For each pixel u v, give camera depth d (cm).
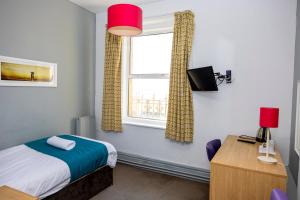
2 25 238
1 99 243
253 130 260
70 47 330
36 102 283
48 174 182
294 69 234
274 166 163
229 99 271
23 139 269
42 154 219
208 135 287
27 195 116
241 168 160
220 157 183
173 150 313
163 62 334
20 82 260
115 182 281
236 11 263
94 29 375
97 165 242
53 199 190
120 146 359
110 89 350
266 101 252
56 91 311
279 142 246
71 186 210
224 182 167
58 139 250
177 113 292
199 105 290
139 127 340
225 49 271
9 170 180
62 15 313
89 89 372
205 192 259
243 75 262
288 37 239
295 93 221
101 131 377
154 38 340
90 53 369
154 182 284
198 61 288
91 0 321
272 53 247
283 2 240
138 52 355
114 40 344
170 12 307
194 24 289
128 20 183
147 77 345
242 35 261
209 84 259
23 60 261
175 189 265
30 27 269
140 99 357
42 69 286
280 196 110
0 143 245
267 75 250
